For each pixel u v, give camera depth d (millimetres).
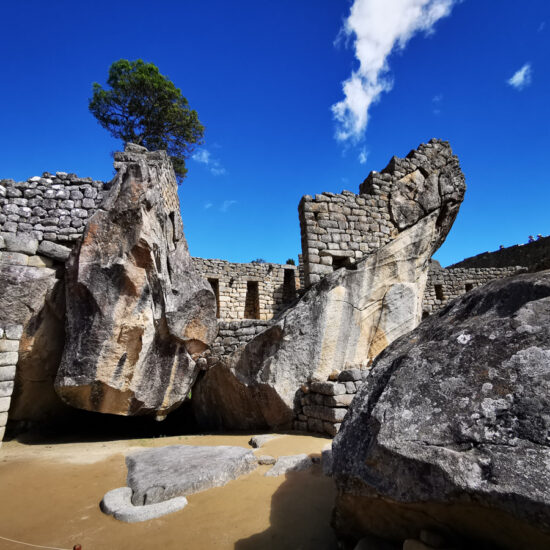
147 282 7625
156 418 8508
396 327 9086
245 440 7129
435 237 10906
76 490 4441
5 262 7555
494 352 2215
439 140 11211
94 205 8641
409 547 2154
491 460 1752
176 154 19344
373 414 2383
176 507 3736
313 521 3387
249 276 19125
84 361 7066
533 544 1673
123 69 17141
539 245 21062
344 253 9250
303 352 8117
